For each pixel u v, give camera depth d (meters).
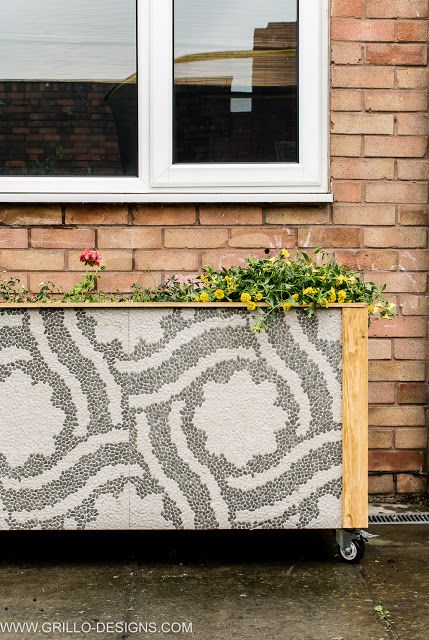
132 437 3.44
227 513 3.46
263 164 4.42
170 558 3.67
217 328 3.42
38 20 4.45
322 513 3.46
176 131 4.46
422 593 3.26
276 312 3.42
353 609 3.11
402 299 4.43
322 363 3.42
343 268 3.65
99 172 4.48
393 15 4.37
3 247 4.38
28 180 4.39
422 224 4.41
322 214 4.41
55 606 3.15
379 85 4.38
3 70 4.46
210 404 3.43
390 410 4.44
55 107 4.47
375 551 3.74
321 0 4.39
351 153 4.39
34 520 3.45
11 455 3.43
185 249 4.41
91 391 3.42
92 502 3.45
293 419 3.44
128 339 3.42
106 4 4.45
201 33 4.45
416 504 4.41
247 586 3.33
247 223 4.41
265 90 4.47
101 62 4.46
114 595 3.25
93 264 3.86
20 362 3.42
